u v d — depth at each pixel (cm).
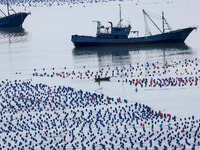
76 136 12100
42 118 13538
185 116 13325
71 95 15600
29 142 11925
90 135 12038
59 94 15850
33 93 16188
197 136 11700
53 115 13738
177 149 11138
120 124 12706
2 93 16488
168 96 15412
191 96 15288
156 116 13200
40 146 11581
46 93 16100
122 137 11856
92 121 13038
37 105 14712
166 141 11569
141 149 11200
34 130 12650
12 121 13462
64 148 11350
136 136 11906
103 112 13800
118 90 16512
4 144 11881
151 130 12250
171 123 12719
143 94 15825
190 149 11106
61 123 12900
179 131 12144
